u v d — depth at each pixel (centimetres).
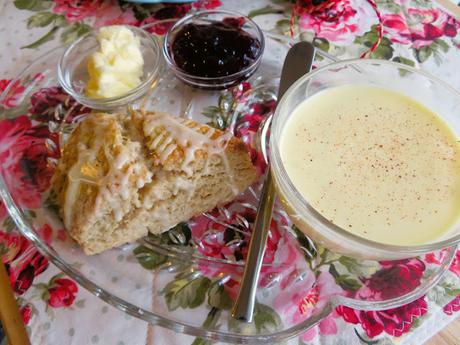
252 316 16
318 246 18
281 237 18
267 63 24
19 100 22
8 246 18
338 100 19
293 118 19
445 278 18
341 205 17
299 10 26
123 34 22
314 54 22
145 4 26
